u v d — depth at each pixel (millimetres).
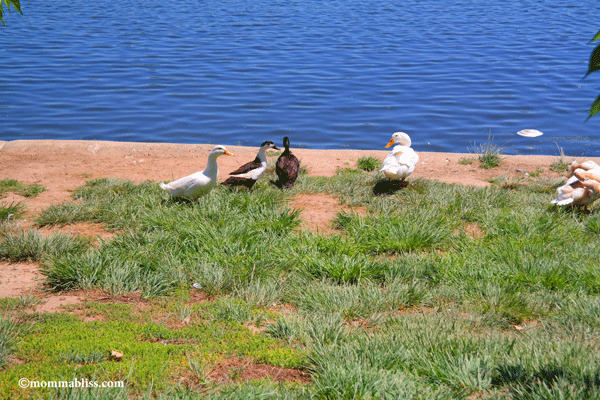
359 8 45812
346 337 4902
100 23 36719
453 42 31078
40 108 18406
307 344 4777
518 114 18250
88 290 6008
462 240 7734
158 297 5887
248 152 13312
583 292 6012
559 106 19109
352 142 15711
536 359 4312
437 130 16703
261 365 4449
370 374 4082
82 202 8977
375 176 11016
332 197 9906
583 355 4410
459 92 20875
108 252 6688
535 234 7711
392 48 29219
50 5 46062
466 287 6188
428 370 4293
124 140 15633
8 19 37812
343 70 24234
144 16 40125
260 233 7633
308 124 17234
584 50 28578
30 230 7230
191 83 21906
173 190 8977
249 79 22625
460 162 12961
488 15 42219
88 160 12250
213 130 16625
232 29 34750
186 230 7398
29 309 5410
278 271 6574
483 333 5137
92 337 4684
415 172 12211
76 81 21922
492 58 26812
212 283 6082
